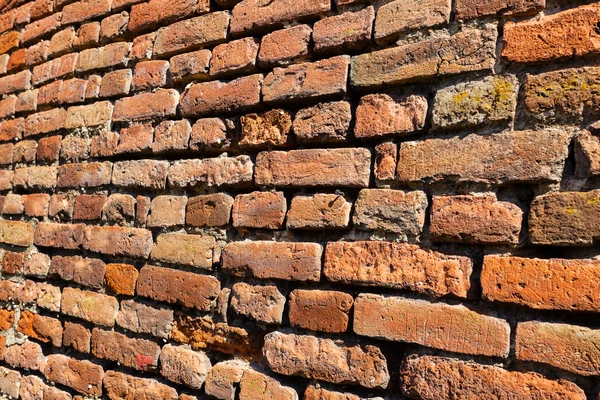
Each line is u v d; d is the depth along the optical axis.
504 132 0.78
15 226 1.48
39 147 1.48
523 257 0.75
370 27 0.93
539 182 0.75
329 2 0.98
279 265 0.96
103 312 1.22
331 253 0.90
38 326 1.36
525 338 0.73
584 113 0.73
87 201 1.31
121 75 1.31
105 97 1.34
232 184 1.06
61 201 1.38
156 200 1.17
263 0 1.08
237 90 1.08
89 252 1.29
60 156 1.42
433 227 0.82
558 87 0.75
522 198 0.77
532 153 0.75
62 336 1.30
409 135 0.87
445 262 0.80
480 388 0.75
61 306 1.31
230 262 1.02
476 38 0.82
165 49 1.23
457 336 0.77
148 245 1.17
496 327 0.75
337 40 0.96
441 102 0.84
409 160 0.86
